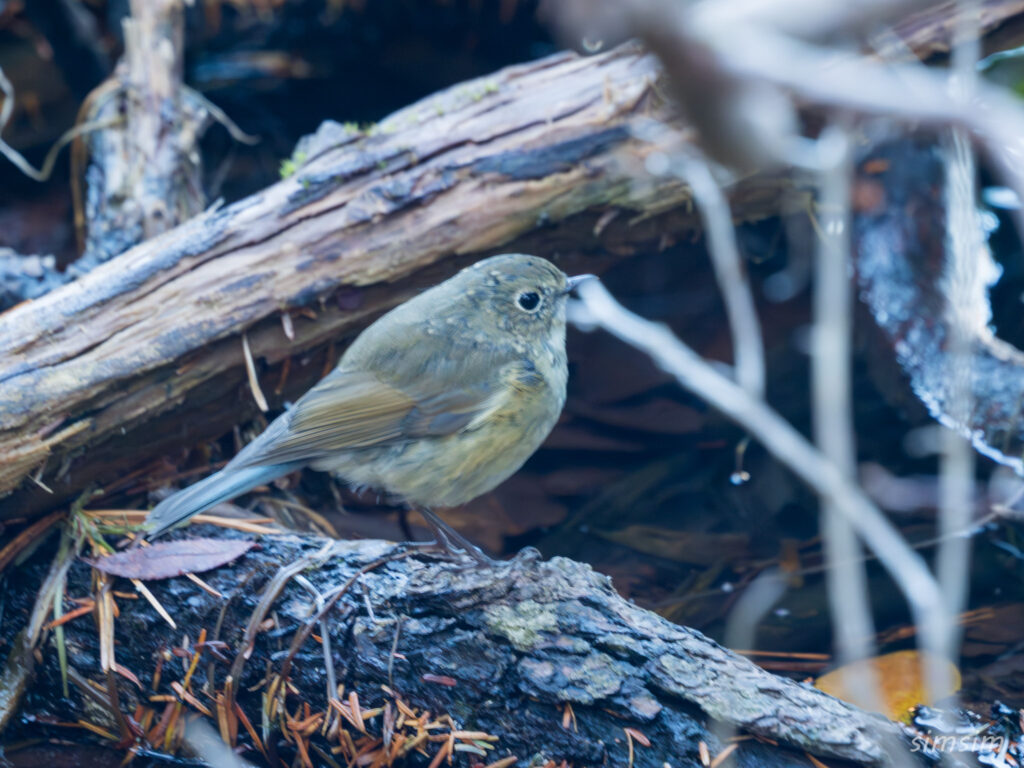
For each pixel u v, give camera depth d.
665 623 5.59
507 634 5.59
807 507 7.94
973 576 6.89
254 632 6.03
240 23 12.74
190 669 6.15
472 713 5.53
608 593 5.83
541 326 7.07
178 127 9.41
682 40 1.67
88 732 6.32
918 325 9.08
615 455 8.78
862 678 5.75
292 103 12.57
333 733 5.73
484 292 6.89
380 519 8.10
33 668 6.38
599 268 8.95
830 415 4.91
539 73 8.25
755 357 6.21
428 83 12.73
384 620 5.85
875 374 9.60
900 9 1.75
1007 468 8.06
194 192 9.49
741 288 6.59
